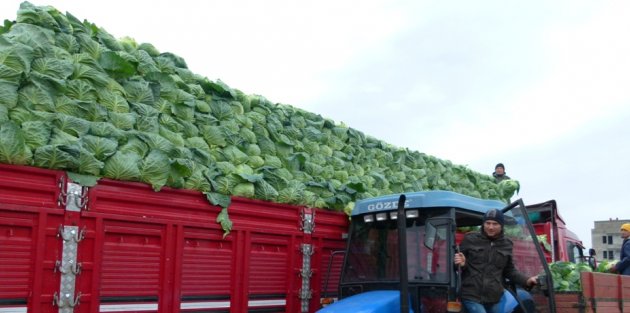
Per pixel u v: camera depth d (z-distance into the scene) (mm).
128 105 7309
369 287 7566
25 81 6324
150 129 7359
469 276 6848
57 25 7191
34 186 5652
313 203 8734
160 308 6609
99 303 6059
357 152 11086
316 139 10148
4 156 5531
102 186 6195
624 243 11125
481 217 7605
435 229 6957
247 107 9320
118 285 6242
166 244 6727
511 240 7734
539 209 14172
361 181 10172
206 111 8539
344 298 7652
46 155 5805
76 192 5938
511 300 7266
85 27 7672
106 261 6168
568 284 8977
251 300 7621
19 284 5484
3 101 5980
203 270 7105
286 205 8250
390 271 7484
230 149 8422
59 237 5785
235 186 7734
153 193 6672
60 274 5758
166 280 6688
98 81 7047
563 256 14062
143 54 8156
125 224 6352
